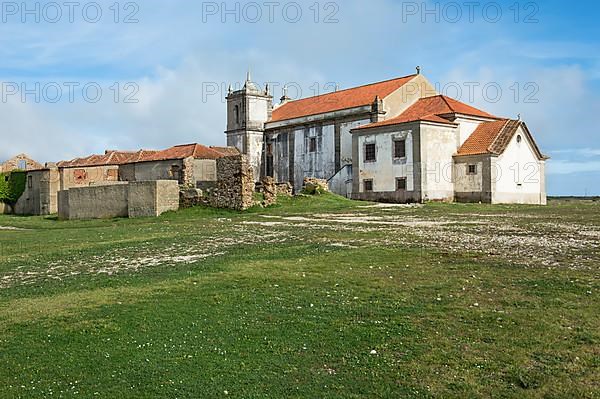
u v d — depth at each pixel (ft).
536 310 33.78
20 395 24.40
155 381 25.43
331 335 30.55
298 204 133.49
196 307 36.68
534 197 173.58
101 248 68.23
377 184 179.73
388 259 52.80
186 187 132.46
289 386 24.45
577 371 25.11
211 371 26.25
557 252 55.01
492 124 176.04
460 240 66.03
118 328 32.73
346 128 200.85
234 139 244.22
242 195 122.62
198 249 64.49
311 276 45.60
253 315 34.55
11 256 64.64
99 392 24.54
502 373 25.17
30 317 35.63
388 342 29.22
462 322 31.96
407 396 23.30
